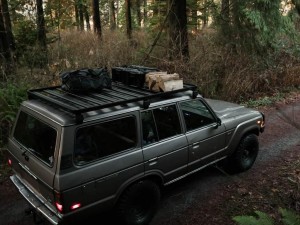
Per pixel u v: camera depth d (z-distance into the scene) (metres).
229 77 10.69
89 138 3.87
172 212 5.08
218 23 12.70
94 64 10.29
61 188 3.60
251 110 6.47
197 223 4.83
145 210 4.62
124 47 11.66
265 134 8.35
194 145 5.08
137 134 4.32
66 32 18.34
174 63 10.20
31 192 4.28
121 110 4.16
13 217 4.94
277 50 13.18
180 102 4.91
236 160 6.09
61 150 3.62
